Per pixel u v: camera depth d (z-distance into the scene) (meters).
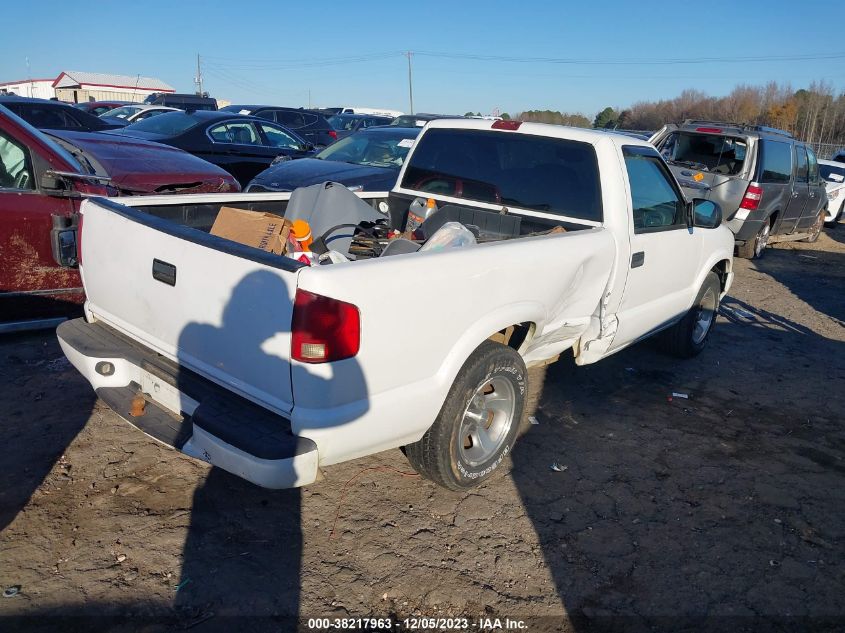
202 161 8.29
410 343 3.00
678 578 3.23
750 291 9.63
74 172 5.25
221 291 2.93
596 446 4.47
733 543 3.54
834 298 9.67
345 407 2.83
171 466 3.80
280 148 11.77
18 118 5.26
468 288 3.21
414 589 3.02
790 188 12.18
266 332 2.78
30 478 3.57
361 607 2.90
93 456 3.83
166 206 4.18
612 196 4.37
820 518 3.83
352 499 3.65
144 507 3.43
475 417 3.60
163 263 3.18
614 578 3.20
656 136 11.95
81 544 3.12
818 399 5.62
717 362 6.36
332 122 21.45
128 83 56.31
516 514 3.64
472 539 3.39
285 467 2.69
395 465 4.02
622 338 4.81
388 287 2.85
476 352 3.46
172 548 3.15
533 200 4.66
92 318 3.84
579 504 3.79
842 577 3.33
